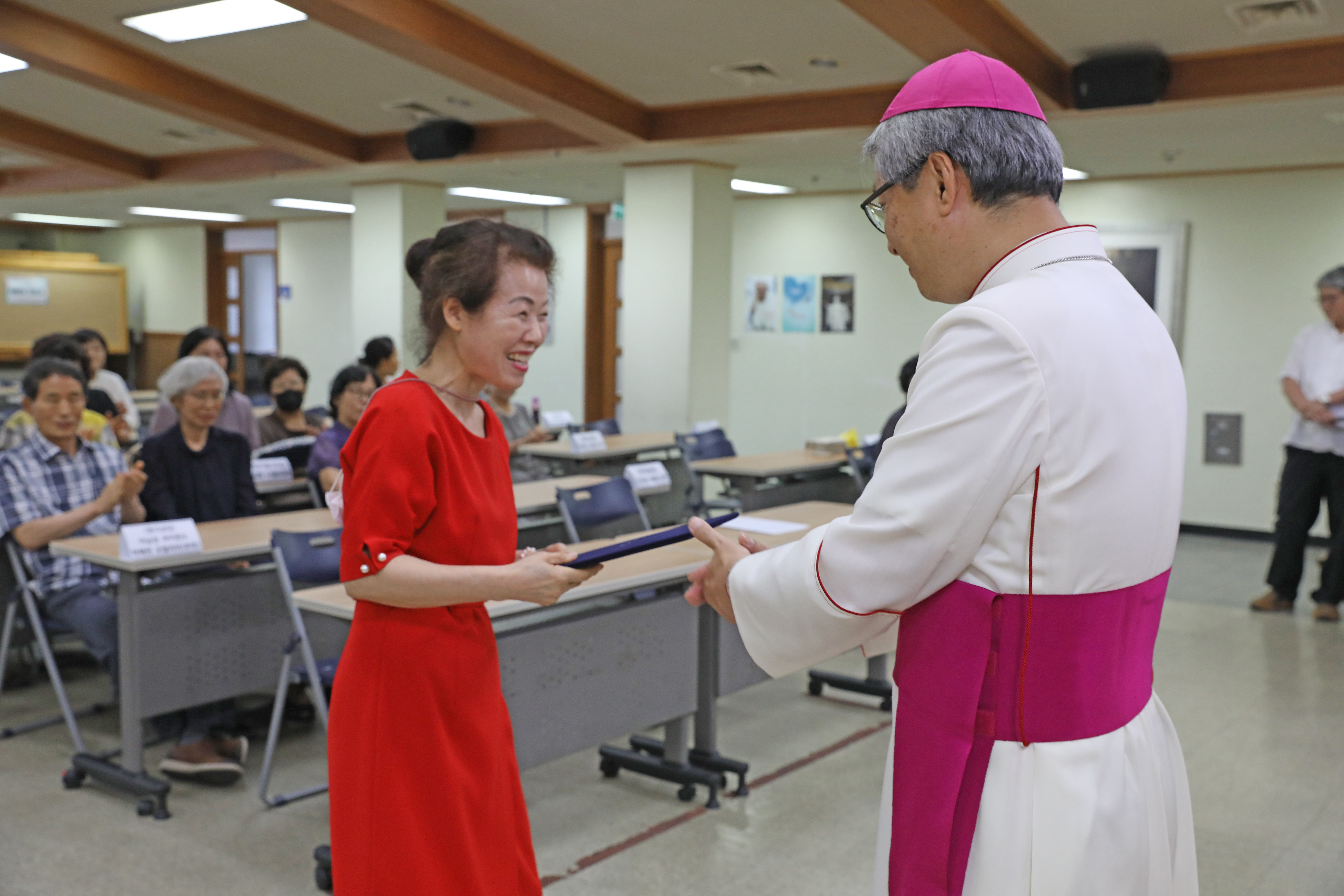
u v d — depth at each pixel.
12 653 4.99
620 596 3.59
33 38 6.20
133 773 3.51
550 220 12.62
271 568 3.87
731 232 9.12
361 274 10.41
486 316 1.71
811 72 6.54
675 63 6.50
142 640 3.50
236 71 7.10
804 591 1.20
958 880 1.15
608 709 3.35
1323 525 8.23
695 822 3.38
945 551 1.12
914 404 1.16
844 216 10.44
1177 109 6.10
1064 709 1.13
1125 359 1.14
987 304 1.12
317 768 3.82
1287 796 3.61
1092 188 9.08
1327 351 5.86
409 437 1.65
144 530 3.41
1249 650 5.40
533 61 6.45
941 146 1.18
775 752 3.99
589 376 12.52
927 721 1.18
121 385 7.60
